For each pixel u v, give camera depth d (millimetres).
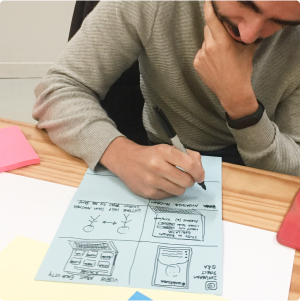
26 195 494
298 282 375
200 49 632
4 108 1880
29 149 586
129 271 385
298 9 408
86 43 652
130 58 707
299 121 730
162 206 488
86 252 408
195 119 812
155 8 610
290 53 692
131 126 990
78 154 571
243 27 460
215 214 471
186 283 370
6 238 423
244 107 605
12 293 355
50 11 1963
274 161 625
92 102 642
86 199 495
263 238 432
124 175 519
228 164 581
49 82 664
